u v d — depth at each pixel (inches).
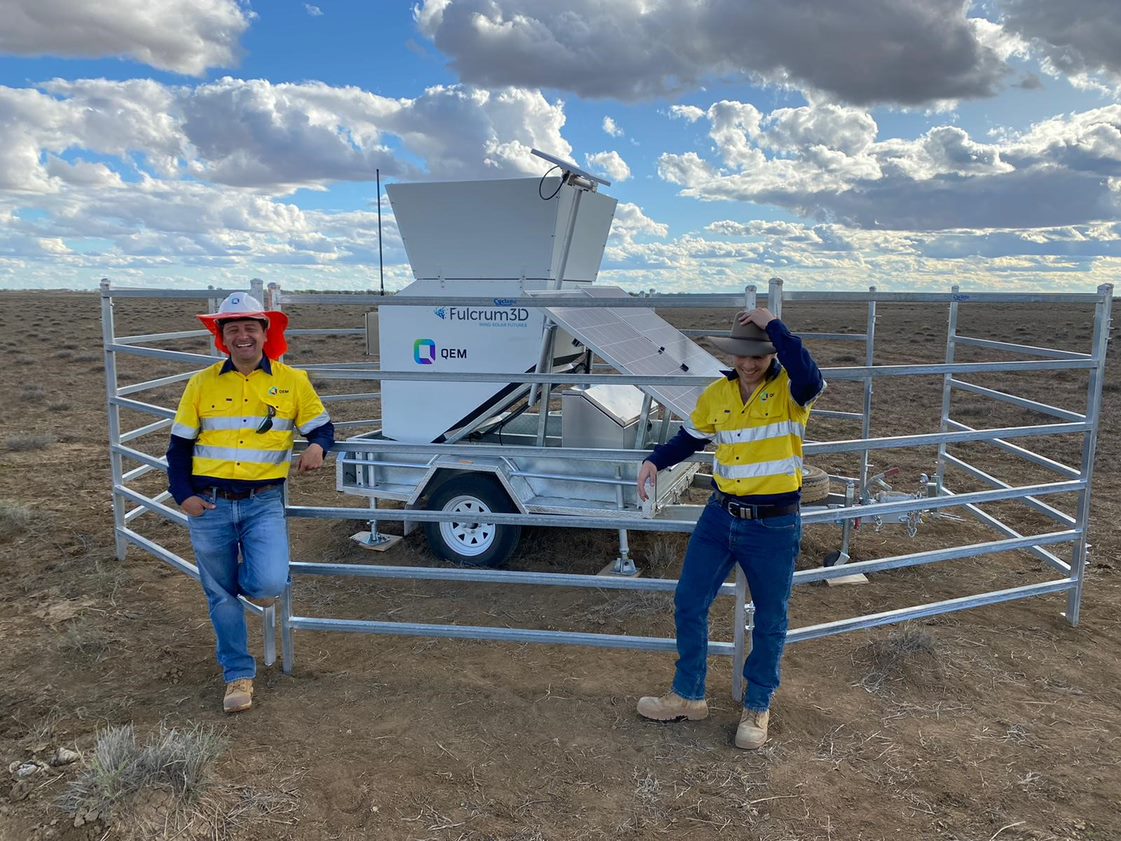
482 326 244.4
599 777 141.3
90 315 2017.7
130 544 271.4
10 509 291.4
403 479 253.1
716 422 146.6
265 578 158.2
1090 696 173.2
